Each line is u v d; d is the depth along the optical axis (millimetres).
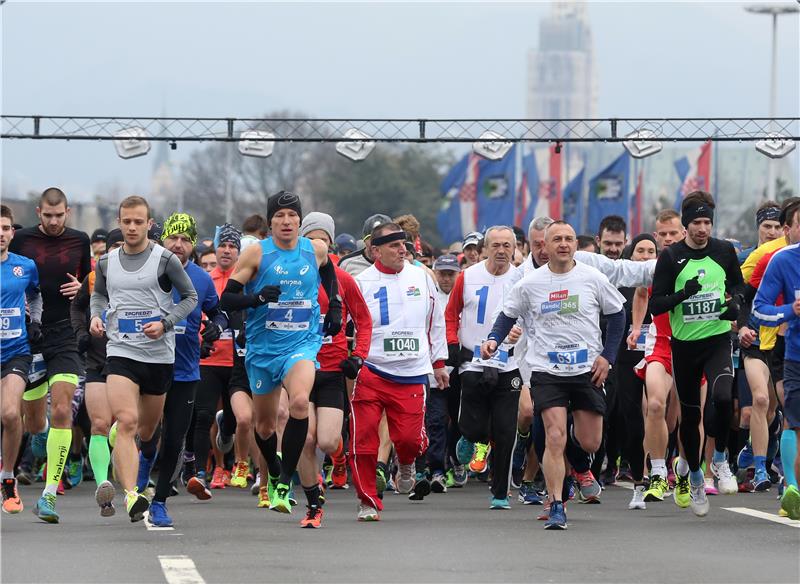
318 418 26969
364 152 67062
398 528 26484
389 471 36812
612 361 26297
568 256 26094
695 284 27312
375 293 28141
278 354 26156
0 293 27125
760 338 32719
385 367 28016
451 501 33375
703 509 28516
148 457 28625
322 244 26719
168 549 22672
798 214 27938
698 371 28047
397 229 28250
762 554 22641
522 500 32750
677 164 95000
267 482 31141
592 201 93312
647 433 29812
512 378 30781
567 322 26203
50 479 27031
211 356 35000
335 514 29672
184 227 28359
